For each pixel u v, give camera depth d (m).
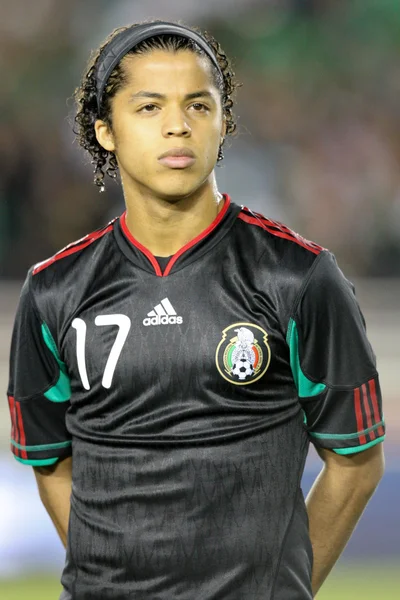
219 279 9.70
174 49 9.63
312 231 89.62
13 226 87.44
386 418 39.81
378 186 90.44
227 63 10.64
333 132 91.69
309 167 90.50
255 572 9.48
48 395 10.41
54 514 10.95
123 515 9.62
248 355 9.51
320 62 93.69
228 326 9.55
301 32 94.31
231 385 9.52
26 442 10.67
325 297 9.59
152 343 9.60
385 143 91.69
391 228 90.06
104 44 10.22
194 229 9.84
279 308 9.56
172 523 9.48
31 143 88.81
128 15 91.94
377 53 93.81
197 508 9.47
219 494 9.48
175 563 9.46
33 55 91.44
